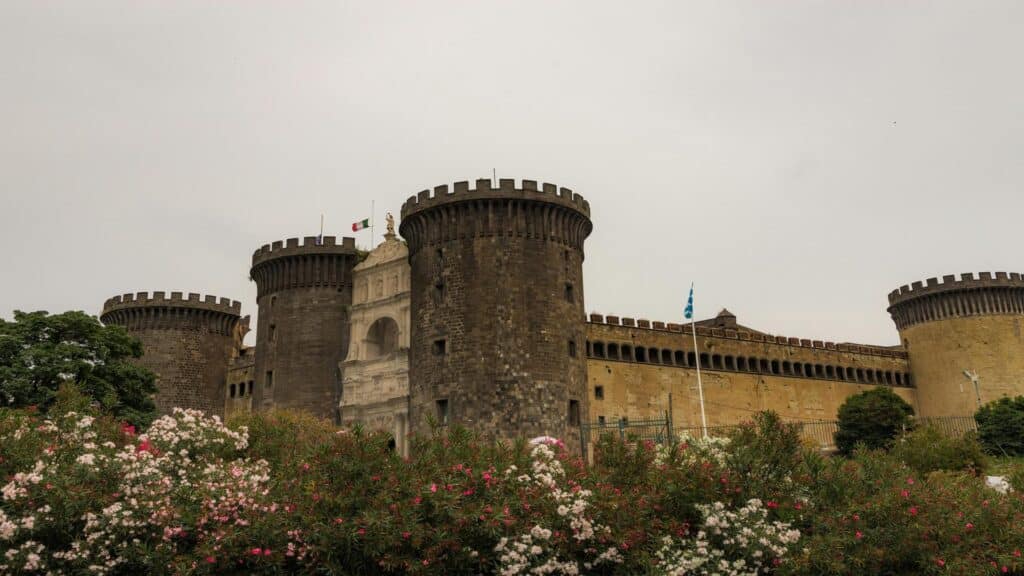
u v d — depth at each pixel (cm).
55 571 1834
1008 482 2878
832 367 8344
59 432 2250
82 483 1952
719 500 2164
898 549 2058
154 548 1928
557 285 5834
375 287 6894
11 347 5453
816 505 2216
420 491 1973
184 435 2423
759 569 2059
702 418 6619
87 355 5684
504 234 5784
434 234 6012
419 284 6022
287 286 7138
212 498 2014
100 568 1844
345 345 6981
